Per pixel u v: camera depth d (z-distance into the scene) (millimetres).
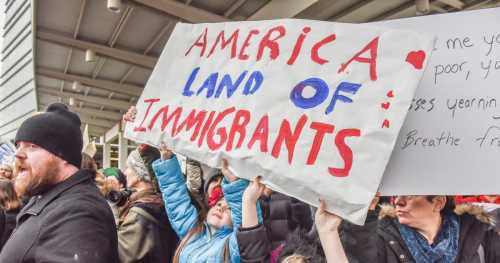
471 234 1360
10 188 2699
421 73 1128
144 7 6625
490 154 1202
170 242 2256
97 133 24031
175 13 6562
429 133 1265
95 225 1361
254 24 1572
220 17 6844
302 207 2311
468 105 1246
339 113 1237
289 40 1432
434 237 1364
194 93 1671
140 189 2359
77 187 1469
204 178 2088
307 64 1356
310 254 1460
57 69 11570
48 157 1479
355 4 6262
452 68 1276
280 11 6199
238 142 1438
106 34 8383
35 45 9039
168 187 2035
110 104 15594
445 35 1295
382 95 1177
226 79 1578
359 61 1248
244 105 1473
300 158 1272
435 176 1237
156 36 8336
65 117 1567
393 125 1135
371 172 1143
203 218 1945
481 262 1415
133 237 2104
